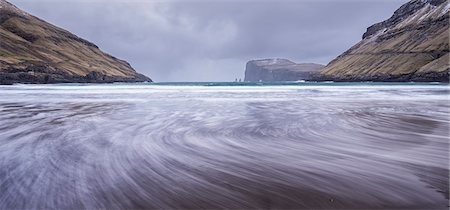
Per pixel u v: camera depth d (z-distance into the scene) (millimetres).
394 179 7539
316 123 18109
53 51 181750
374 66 187750
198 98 40062
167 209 5871
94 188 7066
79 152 10781
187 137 13836
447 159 9570
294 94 49312
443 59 146750
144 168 8727
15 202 6320
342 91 58875
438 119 19562
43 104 31625
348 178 7648
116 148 11484
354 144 12086
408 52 177375
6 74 114312
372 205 5953
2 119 20062
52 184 7359
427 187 6941
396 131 15180
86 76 160875
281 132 15109
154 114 22797
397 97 41781
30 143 12398
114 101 35406
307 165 8953
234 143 12438
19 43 163500
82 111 24891
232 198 6371
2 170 8547
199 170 8500
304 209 5785
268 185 7156
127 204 6129
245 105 30172
